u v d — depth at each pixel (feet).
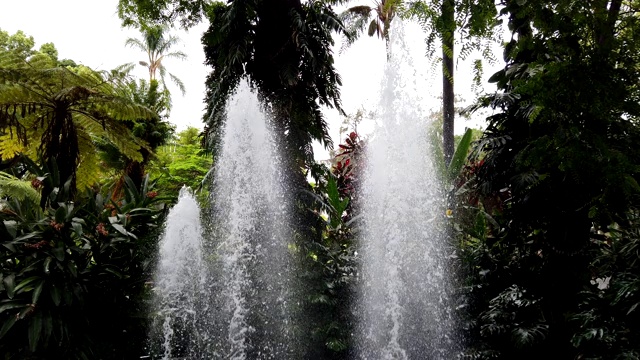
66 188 10.19
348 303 10.45
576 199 8.52
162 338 9.68
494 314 9.30
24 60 12.55
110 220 9.53
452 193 12.41
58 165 11.46
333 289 10.50
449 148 20.27
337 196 12.80
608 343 7.59
